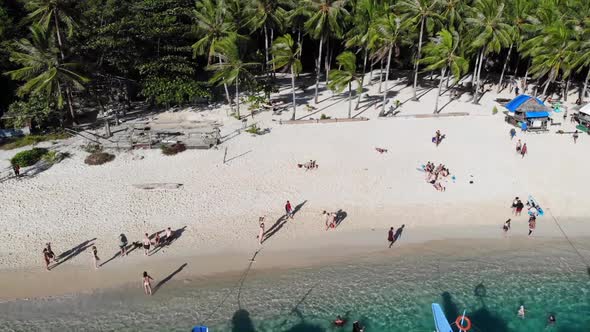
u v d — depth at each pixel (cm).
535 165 4488
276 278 3148
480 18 5741
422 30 5912
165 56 5569
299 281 3131
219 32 5531
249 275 3166
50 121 5138
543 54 5741
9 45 4934
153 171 4319
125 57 5394
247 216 3722
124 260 3250
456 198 3994
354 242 3497
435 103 6191
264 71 6481
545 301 3017
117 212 3719
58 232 3481
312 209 3822
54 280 3066
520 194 4066
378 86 6950
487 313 2925
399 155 4669
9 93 5331
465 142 4956
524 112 5197
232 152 4706
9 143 4825
